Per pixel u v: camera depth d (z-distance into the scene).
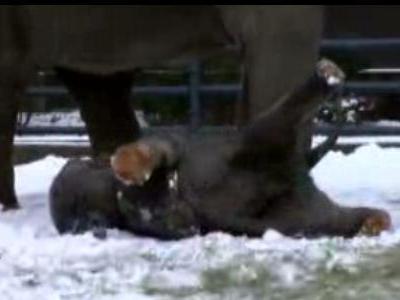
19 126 36.31
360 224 17.11
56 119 38.59
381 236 16.91
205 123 37.75
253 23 19.94
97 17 22.03
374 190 25.17
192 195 17.11
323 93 17.03
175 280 14.06
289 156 17.19
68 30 22.27
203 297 13.25
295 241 16.55
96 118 24.73
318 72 17.03
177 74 38.25
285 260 14.97
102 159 18.48
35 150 34.66
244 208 17.14
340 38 40.97
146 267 14.83
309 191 17.42
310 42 19.83
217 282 13.93
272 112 17.05
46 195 24.86
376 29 41.50
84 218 17.78
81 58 22.64
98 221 17.67
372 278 14.00
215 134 17.47
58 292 13.55
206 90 35.78
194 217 17.12
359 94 37.16
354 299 13.06
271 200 17.27
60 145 34.56
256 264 14.75
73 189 17.88
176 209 17.06
